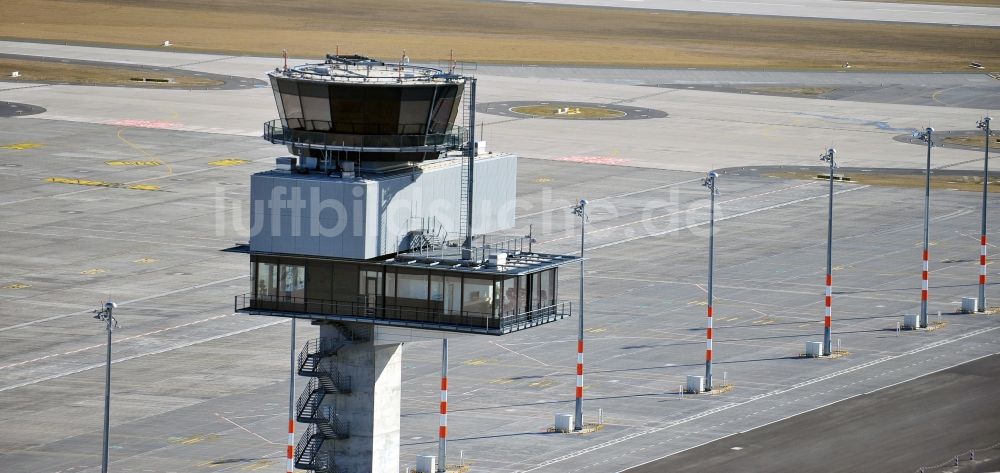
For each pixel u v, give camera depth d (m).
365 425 188.25
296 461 196.38
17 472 194.75
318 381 190.62
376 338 185.75
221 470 196.00
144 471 195.38
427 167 186.50
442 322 178.12
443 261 180.25
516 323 179.00
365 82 178.62
